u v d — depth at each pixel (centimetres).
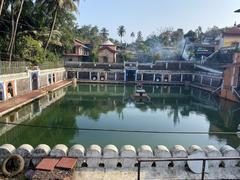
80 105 2925
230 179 705
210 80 4475
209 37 7669
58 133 1789
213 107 3039
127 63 5400
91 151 746
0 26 3322
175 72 5403
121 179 689
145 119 2347
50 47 4941
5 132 1772
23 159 719
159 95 3956
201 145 1609
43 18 3616
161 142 1648
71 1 3456
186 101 3456
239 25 5938
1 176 673
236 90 3284
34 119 2159
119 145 1554
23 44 3381
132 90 4391
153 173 723
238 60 3269
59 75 4856
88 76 5416
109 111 2658
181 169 747
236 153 772
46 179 621
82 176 695
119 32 9450
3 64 2425
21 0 2991
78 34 7744
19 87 2847
